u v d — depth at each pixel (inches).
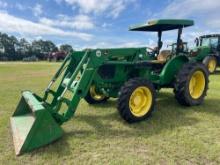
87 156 112.9
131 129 147.5
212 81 348.8
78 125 155.0
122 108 153.9
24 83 361.4
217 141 127.9
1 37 2738.7
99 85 175.3
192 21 201.8
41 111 120.7
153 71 206.5
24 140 116.9
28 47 2965.1
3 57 2439.7
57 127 126.5
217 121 161.0
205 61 450.6
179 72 193.9
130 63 175.6
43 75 496.7
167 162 107.0
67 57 169.2
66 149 119.7
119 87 184.5
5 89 300.8
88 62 151.0
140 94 163.9
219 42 486.0
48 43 3110.2
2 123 158.7
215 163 106.0
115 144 126.0
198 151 116.3
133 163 106.0
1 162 108.2
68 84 142.6
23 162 108.0
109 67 178.5
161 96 238.5
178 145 123.5
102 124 157.0
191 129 146.1
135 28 218.4
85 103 215.6
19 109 161.5
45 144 122.1
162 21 187.0
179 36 209.5
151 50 218.8
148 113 164.9
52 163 107.0
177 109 190.9
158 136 135.7
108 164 105.6
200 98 202.1
